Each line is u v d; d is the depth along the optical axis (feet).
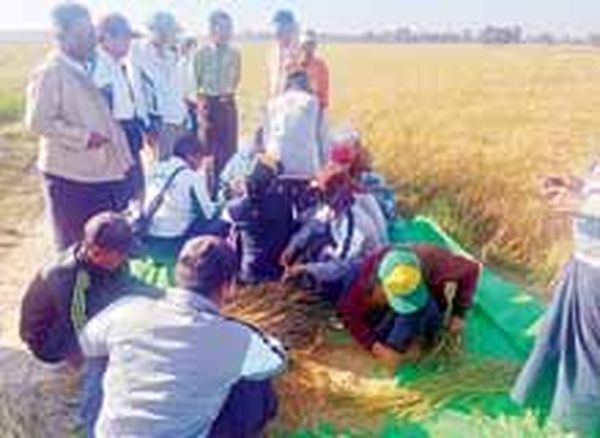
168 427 12.98
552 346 15.38
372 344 17.71
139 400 13.00
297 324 18.31
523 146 36.42
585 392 14.83
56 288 16.19
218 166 30.09
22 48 176.86
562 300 15.10
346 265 18.60
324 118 24.26
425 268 17.74
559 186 14.94
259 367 13.56
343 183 19.40
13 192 35.81
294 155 22.67
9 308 21.90
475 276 17.83
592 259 14.48
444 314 17.88
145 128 26.99
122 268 16.17
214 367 13.10
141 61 26.81
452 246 23.12
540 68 129.70
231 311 18.20
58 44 18.78
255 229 19.52
